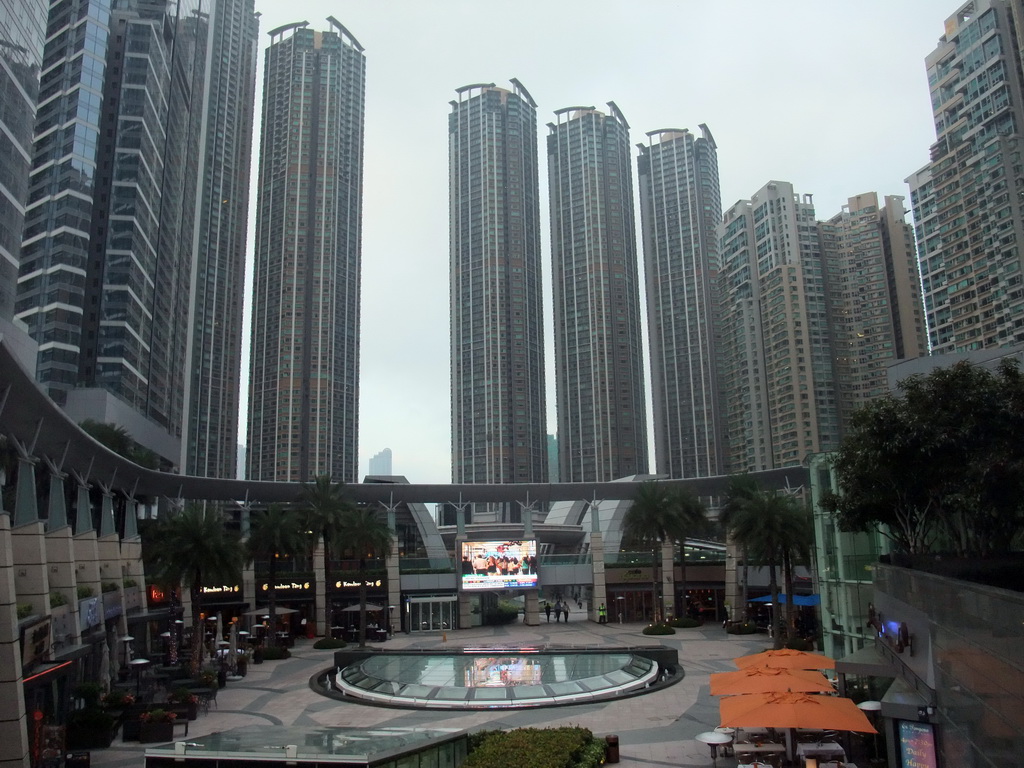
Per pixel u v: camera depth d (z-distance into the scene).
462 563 77.12
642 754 27.98
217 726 35.78
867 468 28.42
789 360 184.25
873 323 186.62
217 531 52.78
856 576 39.12
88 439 45.16
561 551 116.69
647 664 44.28
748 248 198.88
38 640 31.47
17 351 71.38
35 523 34.31
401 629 76.69
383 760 22.62
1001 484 24.06
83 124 115.31
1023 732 13.51
